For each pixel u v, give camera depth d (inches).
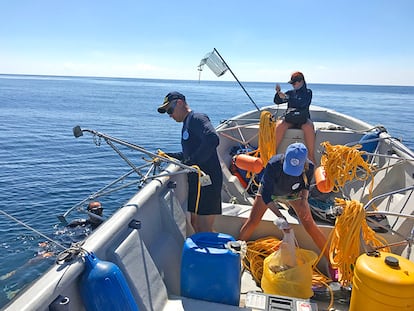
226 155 222.2
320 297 110.5
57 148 818.8
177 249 116.3
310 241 134.5
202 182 115.3
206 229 131.7
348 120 272.7
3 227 371.2
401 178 166.7
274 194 127.6
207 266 95.1
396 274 81.5
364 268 85.5
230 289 95.7
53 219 396.8
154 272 95.1
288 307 95.6
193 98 3065.9
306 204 127.7
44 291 62.2
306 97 202.8
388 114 1753.2
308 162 125.6
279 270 109.5
